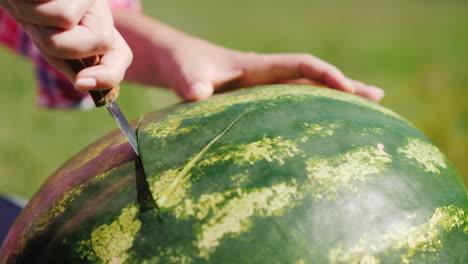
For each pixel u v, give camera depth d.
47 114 1.77
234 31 3.04
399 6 4.48
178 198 0.55
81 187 0.59
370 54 2.50
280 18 3.70
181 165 0.57
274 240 0.54
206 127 0.60
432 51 2.60
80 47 0.50
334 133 0.60
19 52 1.01
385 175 0.58
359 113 0.65
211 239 0.54
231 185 0.56
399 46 2.71
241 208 0.55
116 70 0.52
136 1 1.00
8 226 0.80
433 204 0.58
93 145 0.67
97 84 0.52
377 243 0.55
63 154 1.49
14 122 1.69
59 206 0.59
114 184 0.58
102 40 0.51
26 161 1.44
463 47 2.73
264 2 4.64
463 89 1.90
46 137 1.58
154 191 0.56
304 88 0.68
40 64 0.99
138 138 0.61
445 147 1.32
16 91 1.99
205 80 0.78
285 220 0.54
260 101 0.64
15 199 0.88
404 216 0.56
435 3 4.66
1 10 0.97
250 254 0.53
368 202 0.56
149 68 0.86
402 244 0.56
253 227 0.54
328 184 0.56
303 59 0.76
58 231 0.57
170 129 0.61
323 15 3.88
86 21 0.51
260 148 0.58
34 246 0.57
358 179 0.57
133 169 0.58
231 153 0.58
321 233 0.54
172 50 0.82
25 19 0.50
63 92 1.05
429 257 0.56
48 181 0.65
